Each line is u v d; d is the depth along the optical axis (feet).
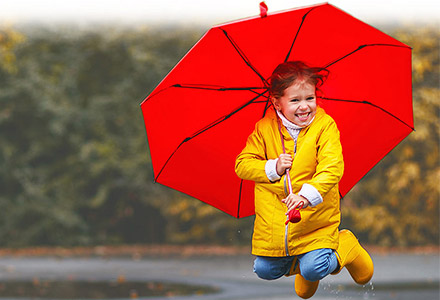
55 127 135.95
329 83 27.25
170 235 138.21
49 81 138.92
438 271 84.43
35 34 142.10
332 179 23.86
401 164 127.75
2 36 124.77
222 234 136.56
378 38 25.39
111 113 140.36
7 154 135.85
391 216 127.54
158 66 139.23
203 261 101.55
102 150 135.64
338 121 28.02
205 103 27.17
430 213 129.39
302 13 23.95
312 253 24.50
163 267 93.20
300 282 27.89
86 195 140.26
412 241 129.29
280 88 24.91
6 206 134.72
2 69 137.28
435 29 129.90
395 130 28.25
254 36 25.09
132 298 64.08
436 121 128.36
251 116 27.91
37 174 137.39
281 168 24.56
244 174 25.73
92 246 136.26
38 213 134.41
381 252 115.44
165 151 27.53
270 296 64.28
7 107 137.39
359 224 127.03
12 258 109.29
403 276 79.05
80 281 77.82
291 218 23.07
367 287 69.56
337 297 62.90
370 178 131.64
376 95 27.48
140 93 140.87
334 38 25.57
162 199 135.85
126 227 140.97
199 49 25.03
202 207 132.26
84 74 143.43
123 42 142.10
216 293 66.95
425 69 130.93
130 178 136.26
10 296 65.57
